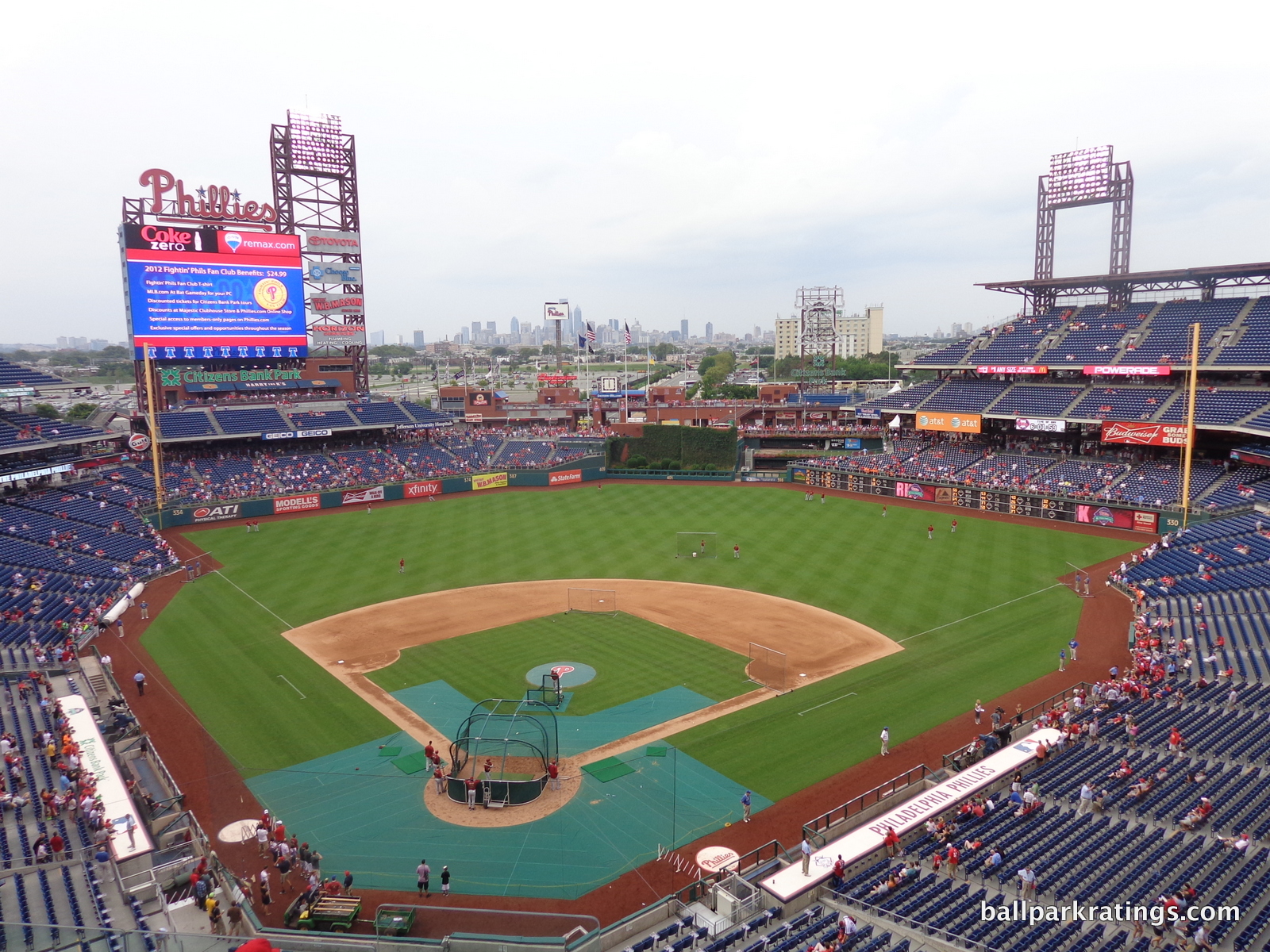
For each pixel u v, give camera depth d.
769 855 26.67
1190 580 50.00
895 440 99.88
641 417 117.25
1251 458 64.38
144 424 86.00
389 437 105.00
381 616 51.09
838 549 65.88
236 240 87.25
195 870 24.89
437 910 24.16
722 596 54.34
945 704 37.47
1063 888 23.73
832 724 35.72
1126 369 77.75
